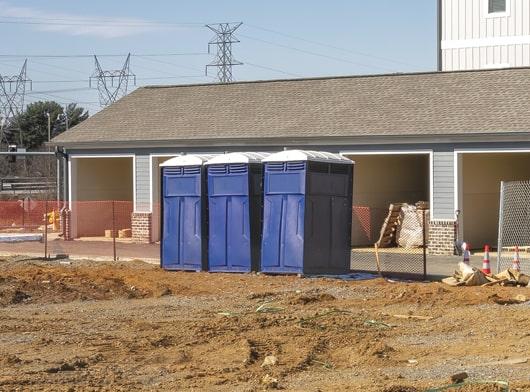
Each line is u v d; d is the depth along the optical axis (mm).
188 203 24922
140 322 16562
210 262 24562
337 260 23828
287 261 23281
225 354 13508
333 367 12609
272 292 20375
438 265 27422
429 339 14469
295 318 16500
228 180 24312
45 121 90750
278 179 23453
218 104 38438
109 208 39156
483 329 15078
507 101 32438
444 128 30969
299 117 35031
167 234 25250
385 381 11492
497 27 40062
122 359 13242
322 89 37594
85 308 18641
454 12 41094
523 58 39500
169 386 11484
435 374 11867
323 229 23469
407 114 33031
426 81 36094
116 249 33031
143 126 37562
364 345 13594
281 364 12719
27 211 42094
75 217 37969
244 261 24078
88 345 14312
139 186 36625
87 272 24250
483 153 31719
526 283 21250
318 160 23234
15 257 30078
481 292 19375
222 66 78312
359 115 33875
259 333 15016
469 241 33719
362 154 32281
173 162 25156
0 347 14281
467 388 10750
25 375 12070
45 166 71312
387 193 36344
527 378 11375
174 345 14297
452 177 30781
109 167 40156
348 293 20000
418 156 37469
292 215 23234
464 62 40875
